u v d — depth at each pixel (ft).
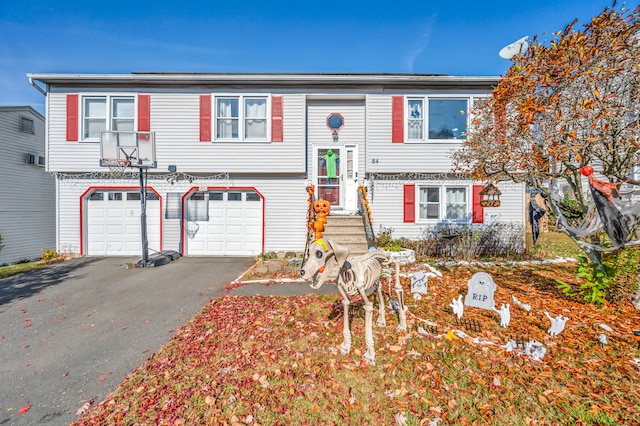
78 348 15.25
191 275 28.55
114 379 12.70
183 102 38.19
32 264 34.09
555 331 14.76
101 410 10.75
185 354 14.23
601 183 15.01
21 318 18.95
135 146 32.71
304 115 38.47
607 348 13.53
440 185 38.86
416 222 38.88
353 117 39.96
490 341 14.43
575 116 15.51
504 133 20.20
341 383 11.78
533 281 24.68
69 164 37.68
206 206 39.50
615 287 18.72
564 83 16.03
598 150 16.88
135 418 10.23
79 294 23.26
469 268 29.50
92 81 37.09
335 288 23.95
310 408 10.49
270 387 11.62
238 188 39.22
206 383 11.98
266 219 39.37
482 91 37.81
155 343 15.70
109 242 38.91
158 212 39.04
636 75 15.44
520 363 12.62
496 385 11.32
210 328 16.98
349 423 9.86
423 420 9.78
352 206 39.73
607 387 11.04
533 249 36.42
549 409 10.11
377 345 14.42
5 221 47.21
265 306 19.89
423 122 38.52
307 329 16.40
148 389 11.75
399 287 15.71
